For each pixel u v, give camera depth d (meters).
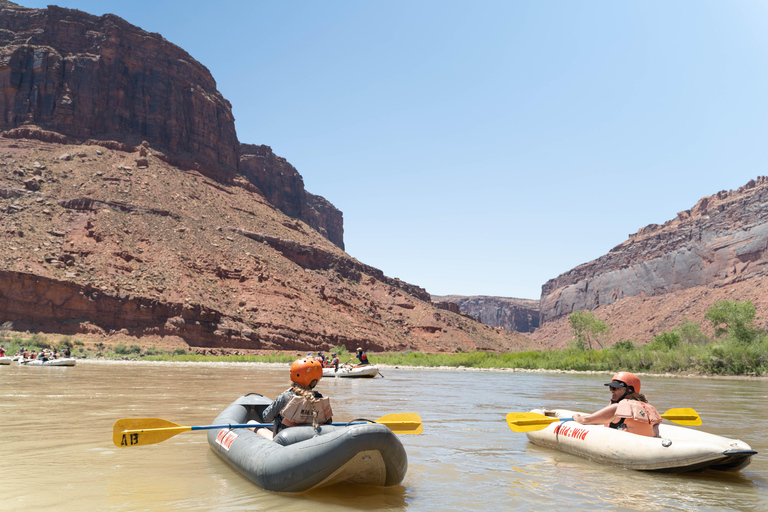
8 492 4.66
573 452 6.68
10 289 52.81
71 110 92.00
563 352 48.38
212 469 5.73
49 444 6.94
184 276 67.38
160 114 102.19
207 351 57.47
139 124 99.94
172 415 9.61
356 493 4.84
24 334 51.09
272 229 101.62
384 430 4.67
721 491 5.05
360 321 90.50
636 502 4.64
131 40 103.81
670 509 4.44
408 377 28.58
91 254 63.28
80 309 55.47
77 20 100.19
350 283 107.00
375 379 25.98
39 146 85.12
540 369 41.81
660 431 6.48
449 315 122.06
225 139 116.81
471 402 13.64
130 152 92.69
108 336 54.97
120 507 4.29
